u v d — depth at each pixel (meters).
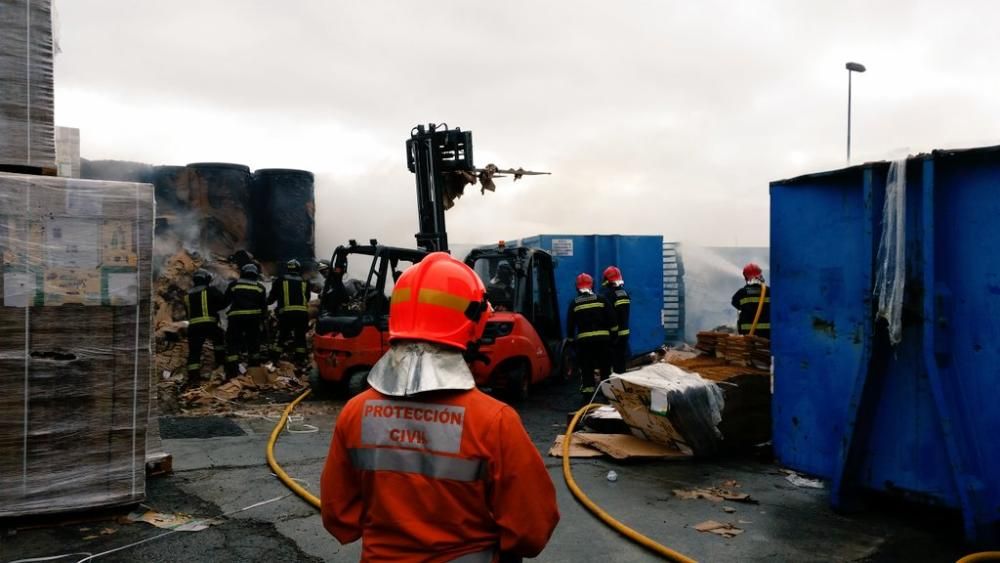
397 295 1.92
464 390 1.78
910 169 4.26
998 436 3.95
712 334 7.21
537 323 10.24
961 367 4.07
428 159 10.29
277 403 8.99
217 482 5.33
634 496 4.98
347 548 4.04
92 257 4.49
